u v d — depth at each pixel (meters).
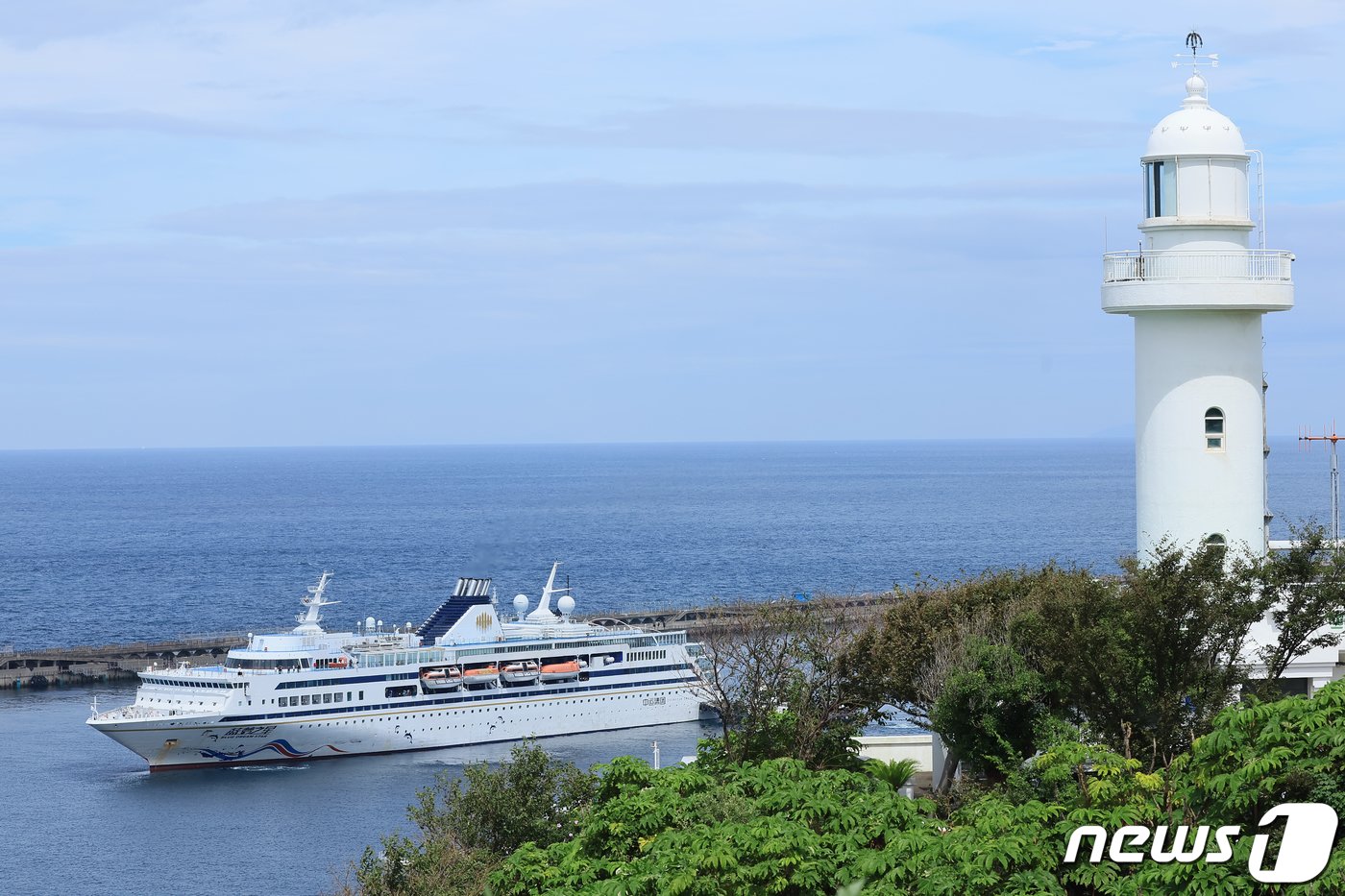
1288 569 60.69
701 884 43.88
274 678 163.25
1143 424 69.44
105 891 116.00
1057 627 62.25
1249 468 68.00
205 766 160.38
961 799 62.88
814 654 80.50
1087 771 49.38
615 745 174.88
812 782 50.97
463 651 176.38
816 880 44.09
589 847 50.47
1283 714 43.88
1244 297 66.00
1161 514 68.69
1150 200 68.50
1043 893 42.47
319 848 128.25
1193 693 59.00
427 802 74.25
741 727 81.69
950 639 74.75
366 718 167.75
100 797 147.50
